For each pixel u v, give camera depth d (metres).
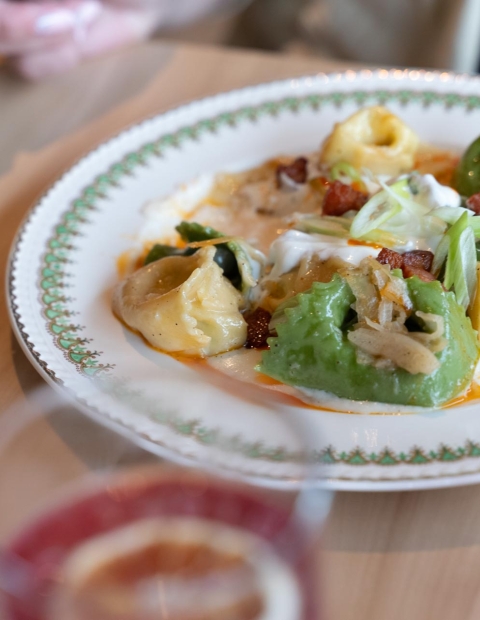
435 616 0.32
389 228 0.41
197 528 0.31
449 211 0.40
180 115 0.49
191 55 0.55
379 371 0.36
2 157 0.50
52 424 0.33
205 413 0.34
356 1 0.69
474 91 0.48
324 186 0.45
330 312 0.37
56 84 0.54
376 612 0.32
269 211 0.46
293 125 0.48
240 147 0.48
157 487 0.32
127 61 0.55
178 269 0.41
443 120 0.48
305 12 0.74
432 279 0.39
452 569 0.33
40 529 0.31
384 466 0.34
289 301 0.39
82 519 0.31
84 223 0.44
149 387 0.35
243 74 0.54
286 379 0.38
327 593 0.33
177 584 0.29
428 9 0.65
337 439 0.35
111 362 0.38
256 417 0.34
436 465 0.34
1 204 0.47
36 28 0.52
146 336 0.39
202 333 0.39
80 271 0.42
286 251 0.40
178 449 0.33
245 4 0.77
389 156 0.45
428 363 0.36
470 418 0.35
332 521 0.34
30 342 0.38
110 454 0.32
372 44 0.70
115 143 0.47
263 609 0.29
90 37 0.55
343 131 0.45
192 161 0.47
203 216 0.46
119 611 0.28
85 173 0.46
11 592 0.29
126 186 0.46
